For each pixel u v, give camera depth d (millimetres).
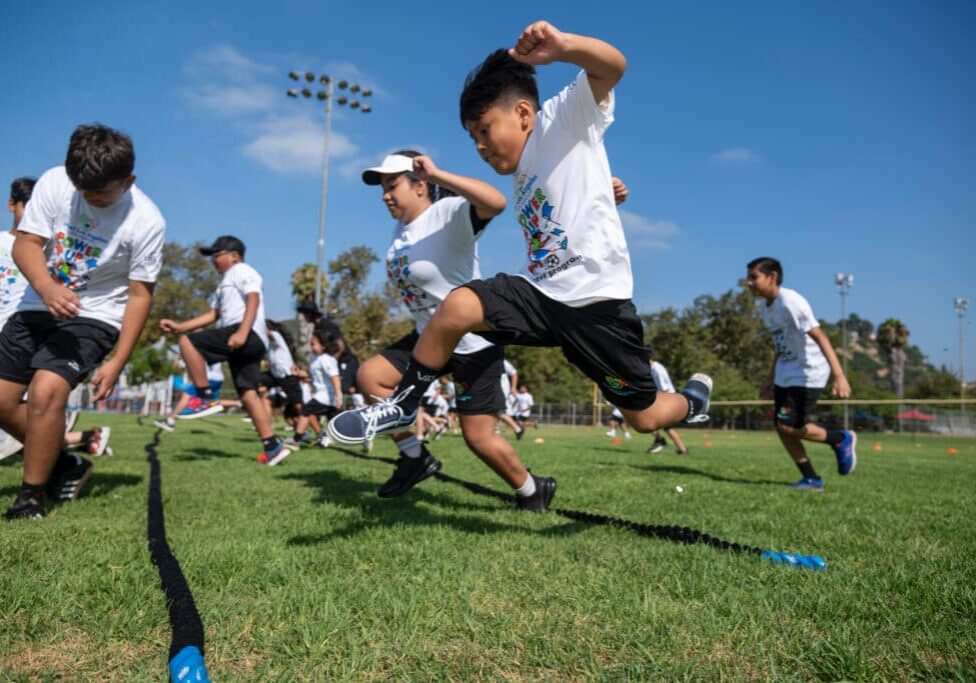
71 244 3648
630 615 2090
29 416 3439
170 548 2773
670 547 3061
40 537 2984
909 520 4152
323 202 24734
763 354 53781
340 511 3906
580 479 6211
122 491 4559
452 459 8047
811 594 2311
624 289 2959
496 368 3883
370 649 1809
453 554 2814
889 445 21891
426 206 4082
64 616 1993
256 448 9102
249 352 6785
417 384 2947
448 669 1692
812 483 6332
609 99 2865
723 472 7750
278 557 2660
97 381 3604
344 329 35719
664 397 3521
